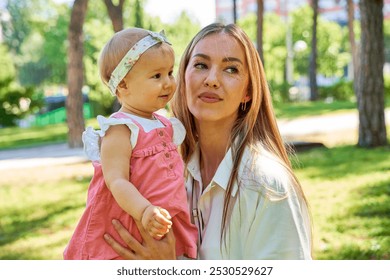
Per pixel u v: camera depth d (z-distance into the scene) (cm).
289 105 2552
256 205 221
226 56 237
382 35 1223
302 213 232
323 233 625
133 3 2566
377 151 1154
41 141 1928
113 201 238
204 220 240
